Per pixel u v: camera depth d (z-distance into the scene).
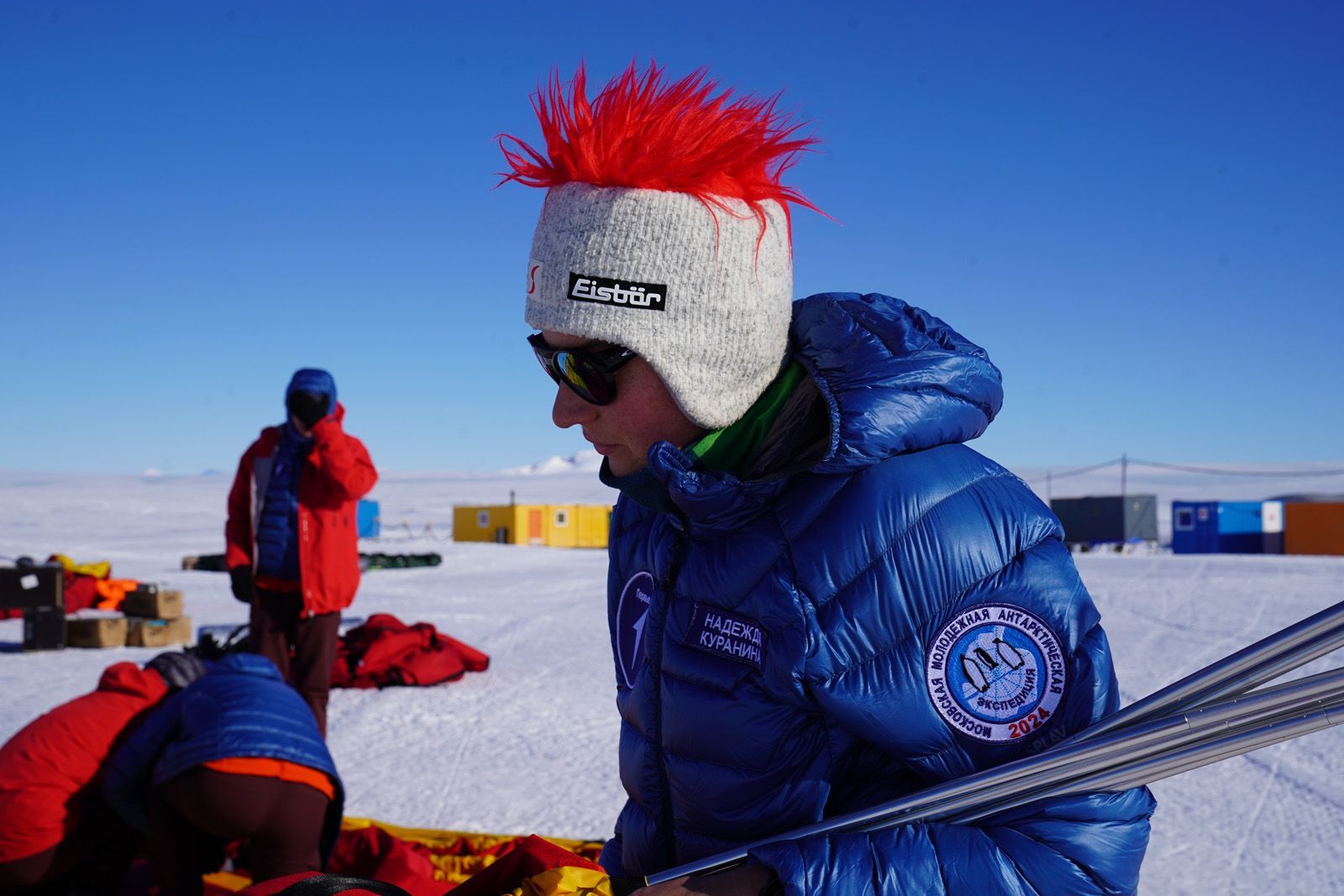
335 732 6.51
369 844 3.86
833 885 1.11
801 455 1.30
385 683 7.85
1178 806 4.86
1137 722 1.15
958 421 1.27
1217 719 1.10
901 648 1.19
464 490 95.19
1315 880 3.90
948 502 1.22
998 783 1.14
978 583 1.20
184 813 3.10
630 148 1.29
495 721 6.79
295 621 5.79
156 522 46.97
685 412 1.32
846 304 1.36
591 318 1.31
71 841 3.32
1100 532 35.09
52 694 7.52
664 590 1.39
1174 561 22.36
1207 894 3.78
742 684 1.27
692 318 1.29
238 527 5.77
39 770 3.28
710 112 1.32
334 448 5.52
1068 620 1.19
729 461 1.37
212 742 3.05
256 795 3.05
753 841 1.27
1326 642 1.11
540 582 17.55
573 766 5.68
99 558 23.41
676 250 1.28
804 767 1.25
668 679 1.35
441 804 5.00
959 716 1.17
